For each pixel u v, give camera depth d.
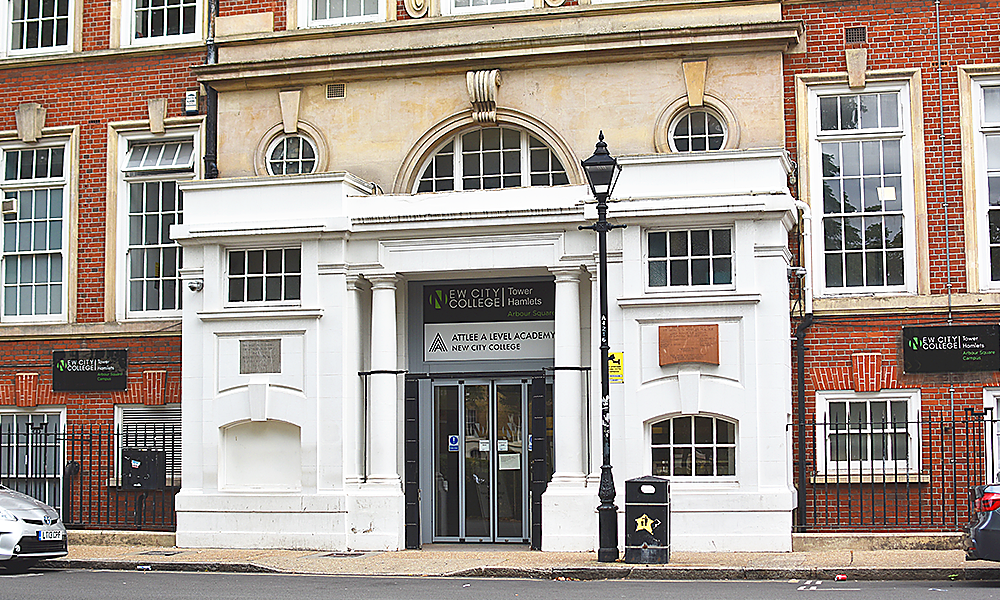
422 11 19.91
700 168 17.34
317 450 17.98
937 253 18.11
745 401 16.81
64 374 20.62
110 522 20.06
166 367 20.23
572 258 17.58
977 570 14.24
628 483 15.48
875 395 17.98
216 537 18.22
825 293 18.39
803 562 15.17
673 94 18.66
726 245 17.16
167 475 20.00
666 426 17.20
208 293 18.59
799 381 17.95
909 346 17.92
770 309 16.89
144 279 20.70
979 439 17.64
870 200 18.44
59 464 20.55
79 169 20.98
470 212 17.81
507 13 19.11
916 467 17.73
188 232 18.64
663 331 17.11
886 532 17.30
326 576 15.10
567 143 18.88
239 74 19.88
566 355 17.55
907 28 18.44
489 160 19.42
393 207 18.34
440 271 18.08
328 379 18.09
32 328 20.75
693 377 16.95
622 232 17.38
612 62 18.86
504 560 16.02
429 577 15.00
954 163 18.19
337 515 17.83
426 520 18.62
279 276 18.50
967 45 18.30
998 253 18.17
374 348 18.22
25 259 21.27
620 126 18.77
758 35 18.33
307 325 18.20
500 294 18.80
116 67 21.00
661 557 15.27
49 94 21.20
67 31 21.45
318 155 19.66
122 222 20.83
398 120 19.45
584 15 18.94
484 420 18.62
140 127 20.80
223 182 18.73
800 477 17.67
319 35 19.69
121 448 20.17
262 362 18.34
